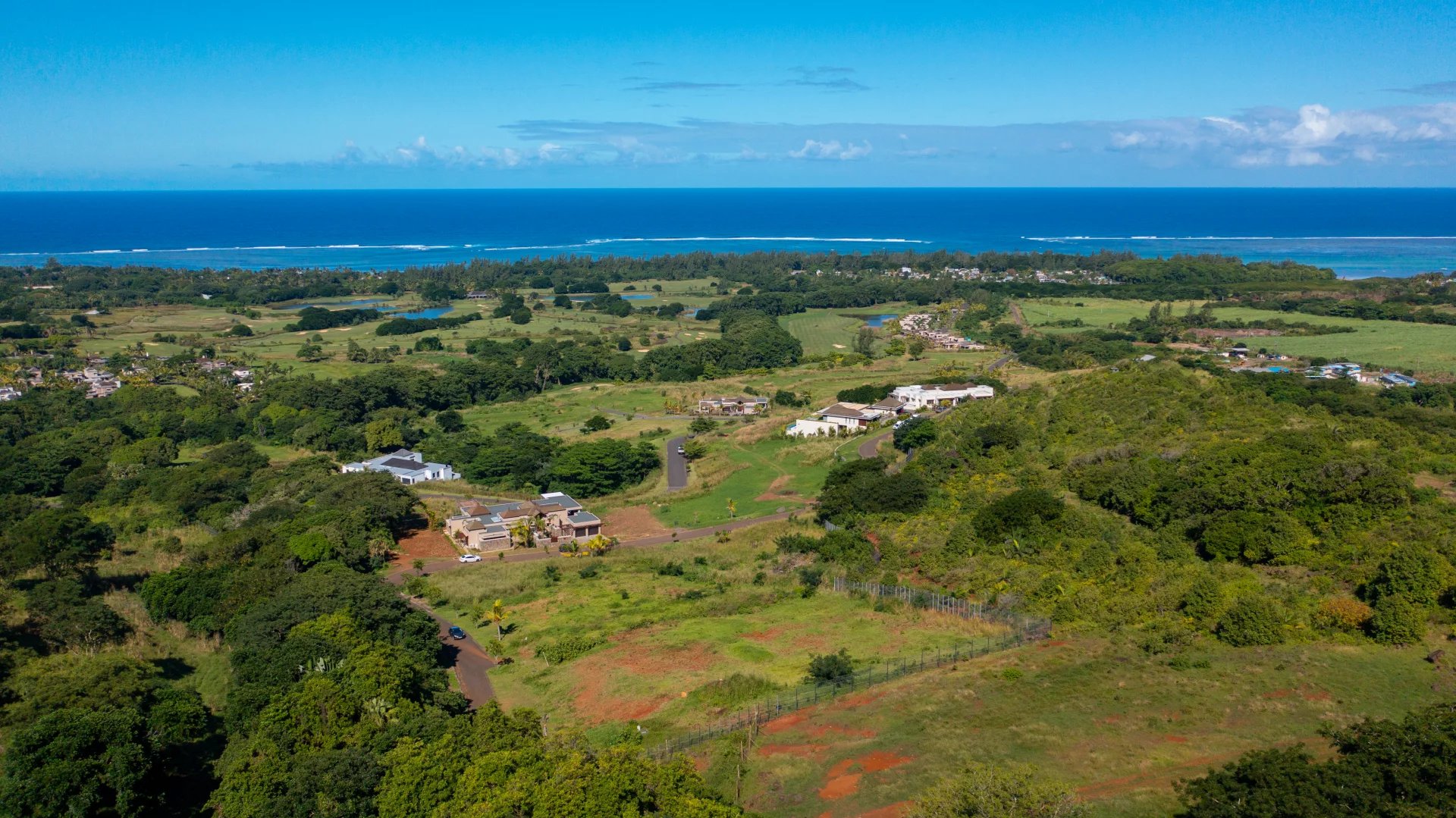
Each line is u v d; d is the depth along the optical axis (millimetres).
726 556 102500
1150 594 74000
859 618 78125
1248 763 46562
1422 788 42281
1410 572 66188
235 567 90875
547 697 69312
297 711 58438
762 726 58719
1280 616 65250
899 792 49781
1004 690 60156
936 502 102312
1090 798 47781
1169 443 106125
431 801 49375
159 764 57719
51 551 92938
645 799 46625
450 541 113750
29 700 61438
